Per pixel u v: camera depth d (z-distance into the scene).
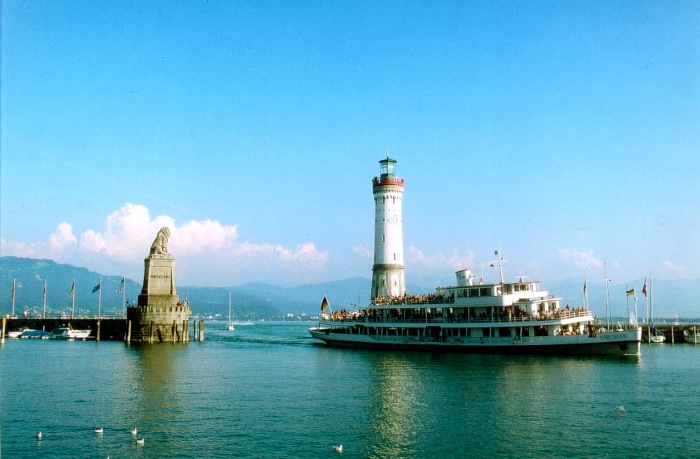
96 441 61.88
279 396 84.94
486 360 123.19
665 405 77.31
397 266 171.50
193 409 76.25
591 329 135.88
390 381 97.19
